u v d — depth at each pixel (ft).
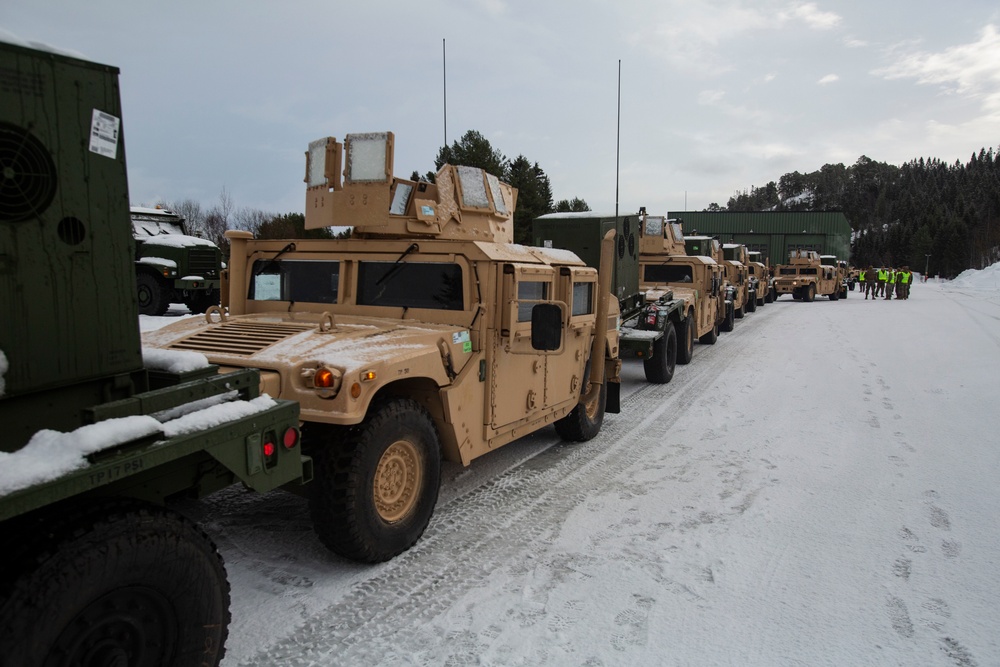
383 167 15.21
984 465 18.60
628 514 15.37
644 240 42.29
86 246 7.09
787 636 10.36
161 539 7.05
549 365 17.89
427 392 13.89
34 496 5.81
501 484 17.38
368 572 12.35
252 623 10.59
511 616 10.94
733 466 18.94
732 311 54.08
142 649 7.02
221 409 8.15
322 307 16.43
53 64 6.64
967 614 10.98
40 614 6.01
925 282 218.59
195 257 51.29
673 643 10.16
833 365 35.83
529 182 87.10
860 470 18.37
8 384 6.45
